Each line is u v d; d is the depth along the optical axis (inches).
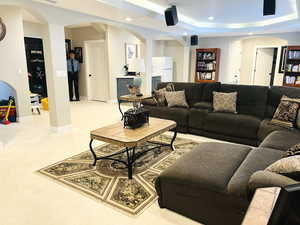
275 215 33.0
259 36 291.7
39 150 138.4
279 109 132.7
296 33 261.7
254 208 40.7
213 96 168.4
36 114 232.7
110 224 76.5
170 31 268.2
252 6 182.7
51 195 92.3
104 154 132.1
